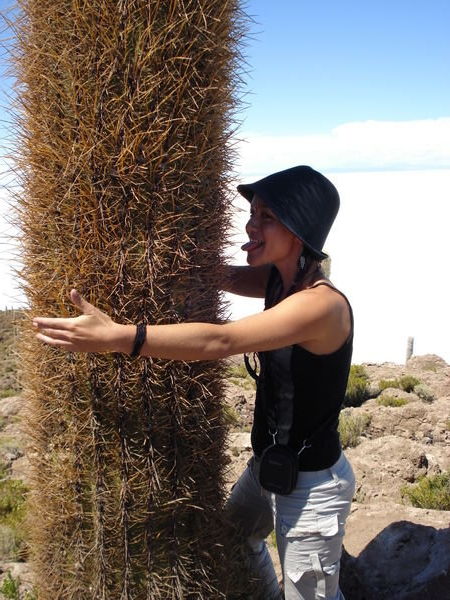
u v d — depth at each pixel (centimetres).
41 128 251
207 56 257
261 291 318
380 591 382
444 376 1588
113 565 263
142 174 243
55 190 249
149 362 254
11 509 587
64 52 242
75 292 216
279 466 273
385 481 695
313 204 264
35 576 295
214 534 291
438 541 396
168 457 266
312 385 264
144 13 241
